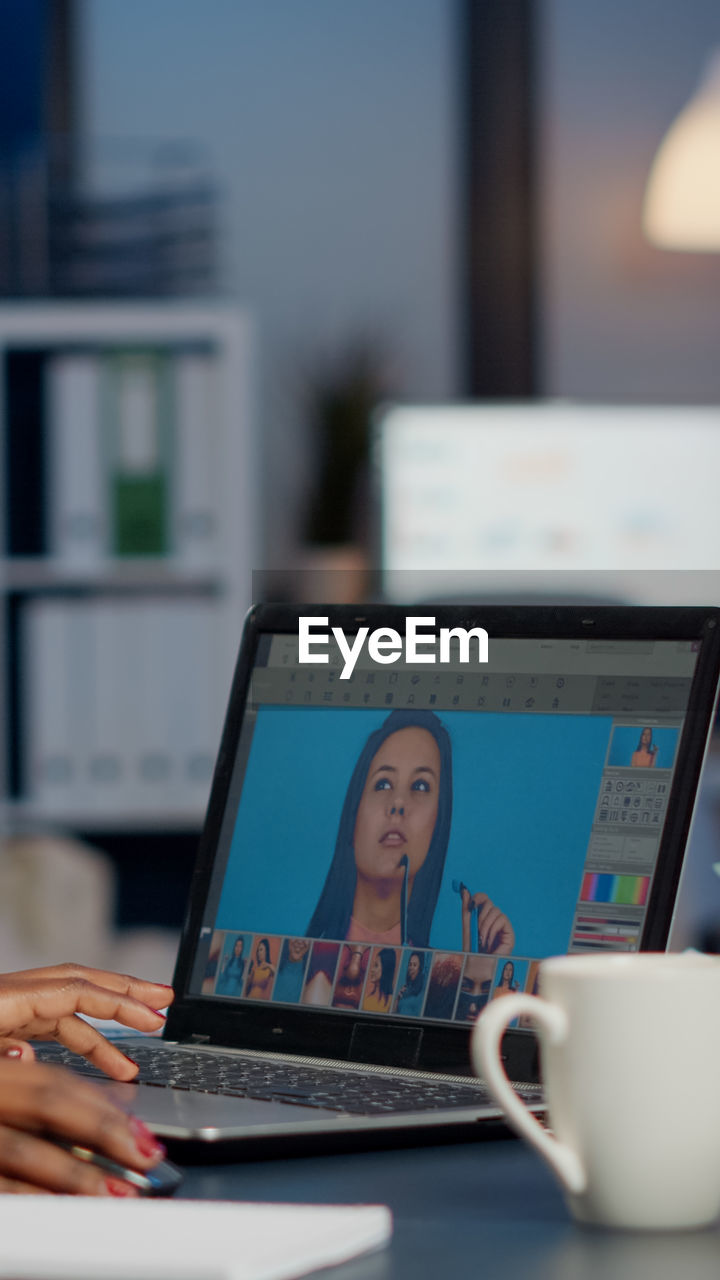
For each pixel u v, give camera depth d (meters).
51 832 3.38
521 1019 0.84
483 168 3.98
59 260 3.75
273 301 3.95
